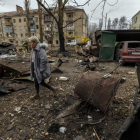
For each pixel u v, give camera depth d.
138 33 9.22
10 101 2.88
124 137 1.42
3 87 3.46
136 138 1.34
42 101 2.88
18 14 46.19
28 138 1.79
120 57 7.50
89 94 2.22
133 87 3.69
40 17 21.83
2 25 49.34
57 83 4.18
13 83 3.91
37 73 2.59
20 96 3.14
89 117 2.23
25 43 10.88
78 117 2.24
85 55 11.43
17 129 1.97
